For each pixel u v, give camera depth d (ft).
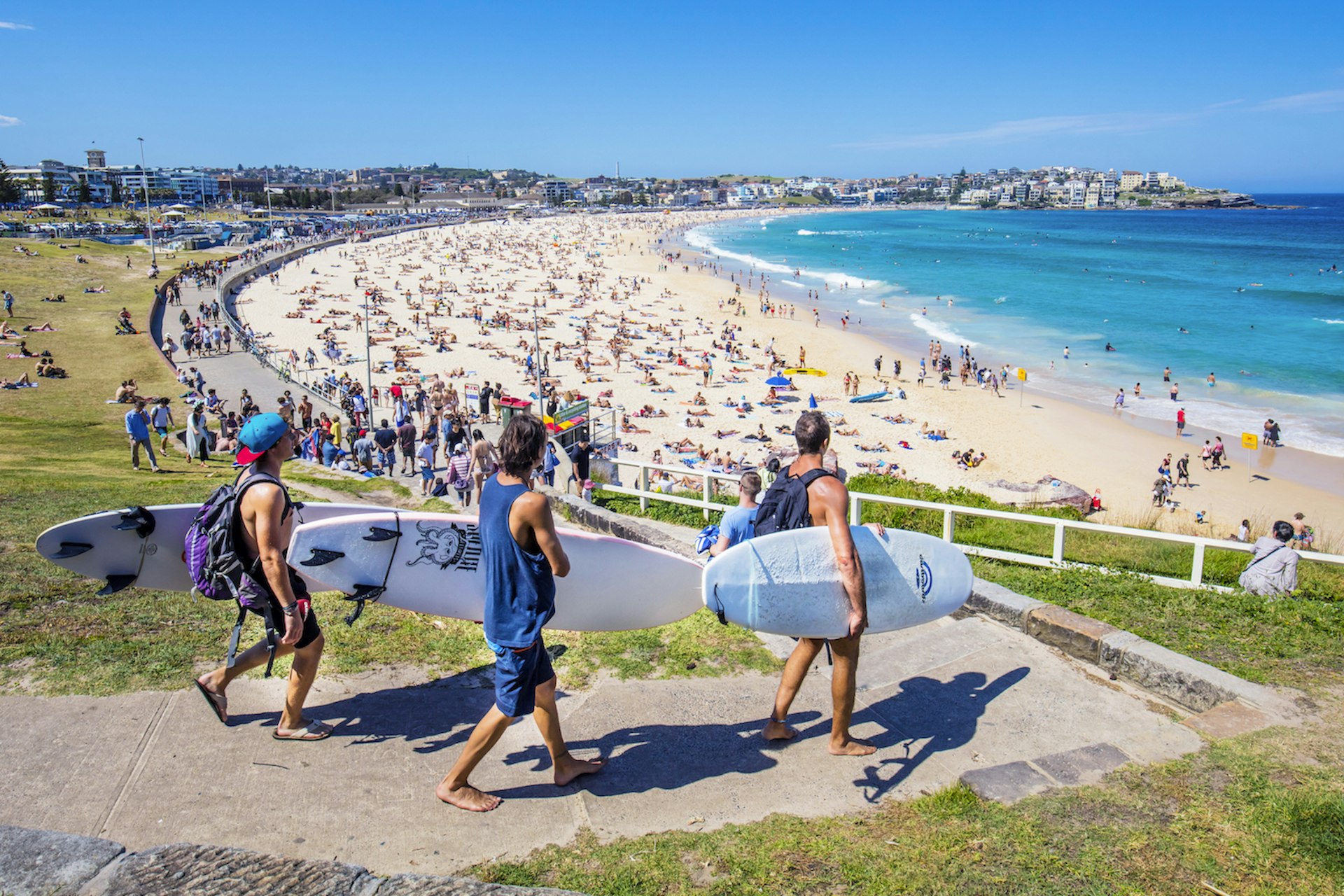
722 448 102.78
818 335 182.39
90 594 18.10
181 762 12.38
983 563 27.04
